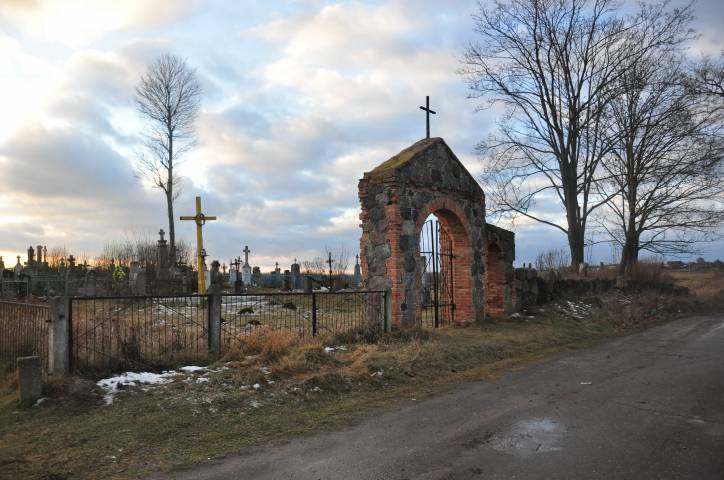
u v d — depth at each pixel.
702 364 10.39
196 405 6.83
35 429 5.99
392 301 12.39
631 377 9.17
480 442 5.70
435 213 14.55
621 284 24.20
